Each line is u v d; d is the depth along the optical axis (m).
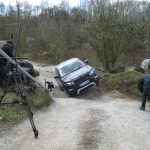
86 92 12.83
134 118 7.05
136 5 22.23
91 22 20.91
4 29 23.23
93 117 7.16
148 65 20.52
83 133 5.70
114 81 13.34
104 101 10.98
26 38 28.66
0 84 8.80
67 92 12.11
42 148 4.77
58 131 5.81
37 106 8.08
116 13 20.62
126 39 21.30
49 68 26.09
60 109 8.41
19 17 24.83
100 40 21.31
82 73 12.33
